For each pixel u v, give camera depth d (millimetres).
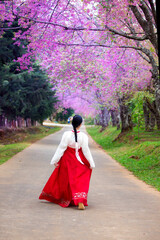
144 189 7848
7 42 21562
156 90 11766
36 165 12203
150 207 5727
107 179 9375
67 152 5664
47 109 38531
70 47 16797
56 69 18188
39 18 14477
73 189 5438
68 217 4805
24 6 14211
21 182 8289
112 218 4812
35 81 29094
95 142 30172
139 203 6082
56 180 5711
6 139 27828
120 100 24703
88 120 99812
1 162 12930
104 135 36125
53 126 70500
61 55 17391
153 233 4082
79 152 5664
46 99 34125
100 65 19203
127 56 19266
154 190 7758
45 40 14625
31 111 36469
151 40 11281
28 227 4207
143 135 23859
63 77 18625
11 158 14445
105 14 12461
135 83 20047
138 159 14852
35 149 19766
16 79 23750
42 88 29391
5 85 22859
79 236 3879
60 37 14930
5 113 29016
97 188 7758
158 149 14570
